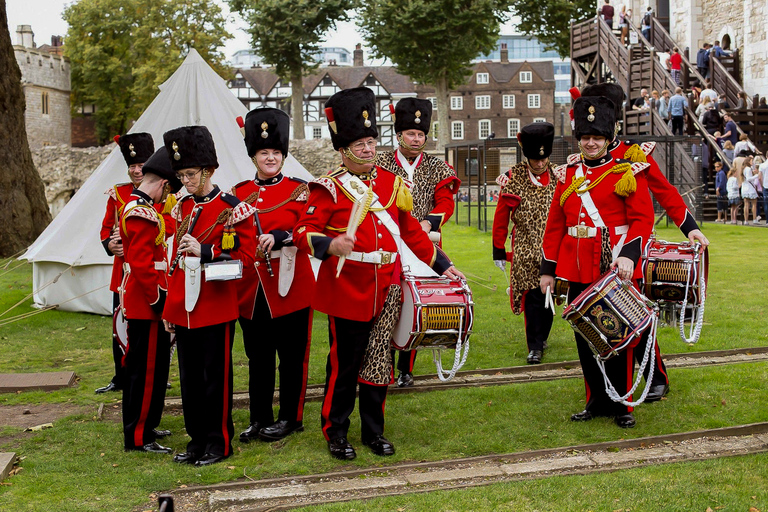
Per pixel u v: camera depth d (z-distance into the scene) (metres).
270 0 41.25
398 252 5.18
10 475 4.92
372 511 4.20
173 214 5.18
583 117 5.67
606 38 26.45
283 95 67.75
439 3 37.69
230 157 9.30
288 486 4.64
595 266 5.62
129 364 5.31
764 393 6.04
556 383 6.56
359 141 5.05
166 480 4.78
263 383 5.59
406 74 40.97
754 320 8.71
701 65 25.69
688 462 4.76
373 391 5.18
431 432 5.46
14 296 11.55
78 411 6.28
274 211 5.59
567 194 5.77
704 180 22.48
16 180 15.98
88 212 10.15
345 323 5.14
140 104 47.22
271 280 5.52
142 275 5.13
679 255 5.75
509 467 4.81
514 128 69.44
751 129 23.08
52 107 54.00
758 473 4.53
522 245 7.55
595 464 4.81
